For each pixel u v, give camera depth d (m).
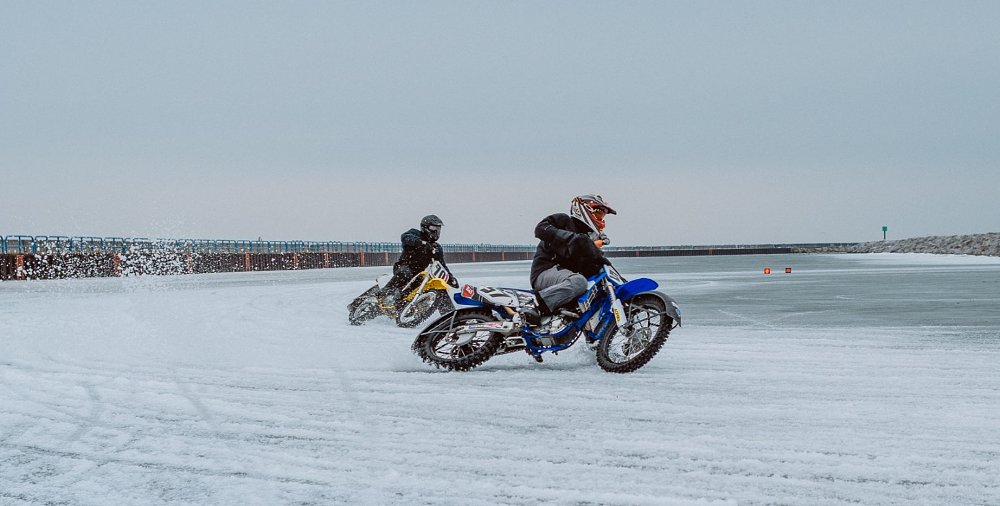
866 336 9.91
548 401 5.99
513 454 4.53
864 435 4.89
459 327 7.53
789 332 10.42
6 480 4.13
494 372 7.39
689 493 3.84
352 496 3.86
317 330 10.98
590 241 7.31
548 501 3.77
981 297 16.34
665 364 7.77
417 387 6.61
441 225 11.54
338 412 5.65
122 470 4.29
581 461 4.39
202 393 6.37
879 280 24.20
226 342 9.56
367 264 67.69
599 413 5.57
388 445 4.75
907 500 3.71
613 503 3.73
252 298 17.47
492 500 3.79
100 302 16.17
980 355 8.22
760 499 3.75
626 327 7.25
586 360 7.98
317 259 56.44
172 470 4.29
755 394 6.21
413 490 3.94
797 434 4.93
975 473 4.10
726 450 4.57
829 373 7.16
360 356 8.42
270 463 4.40
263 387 6.62
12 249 31.89
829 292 18.70
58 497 3.88
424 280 11.31
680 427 5.13
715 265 48.84
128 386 6.66
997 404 5.77
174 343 9.47
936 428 5.05
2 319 12.24
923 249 72.69
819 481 4.00
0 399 6.14
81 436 5.00
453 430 5.10
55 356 8.38
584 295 7.39
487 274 33.47
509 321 7.38
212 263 42.00
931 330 10.49
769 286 21.72
